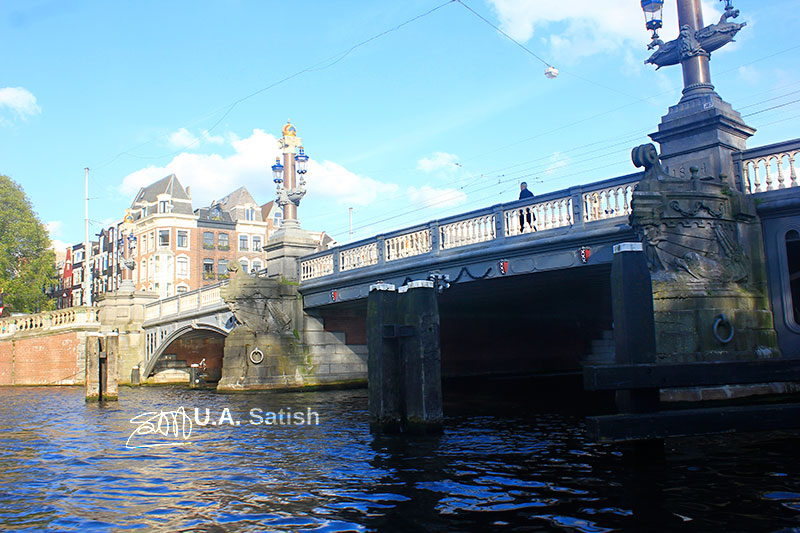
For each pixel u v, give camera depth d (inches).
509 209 719.7
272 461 438.6
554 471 363.3
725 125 575.8
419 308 500.4
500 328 1371.8
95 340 1063.0
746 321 538.6
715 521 261.1
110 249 3238.2
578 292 949.2
